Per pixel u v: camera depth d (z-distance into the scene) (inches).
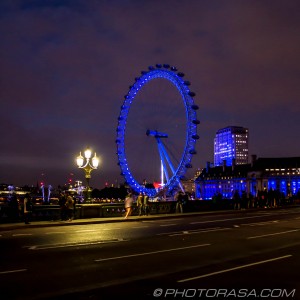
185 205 1788.9
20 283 448.5
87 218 1380.4
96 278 471.5
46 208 1286.9
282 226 1117.1
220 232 964.6
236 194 2037.4
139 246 726.5
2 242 786.2
